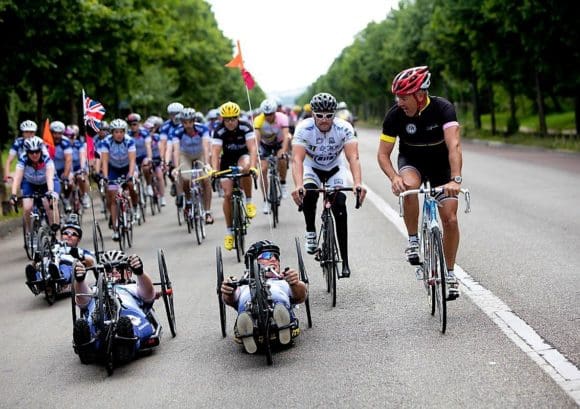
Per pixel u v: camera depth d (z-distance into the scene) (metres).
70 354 13.16
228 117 19.97
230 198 19.77
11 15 34.44
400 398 9.55
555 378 9.70
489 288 14.54
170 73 85.81
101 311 11.29
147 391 10.79
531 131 72.56
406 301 14.24
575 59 46.72
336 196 14.70
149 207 34.34
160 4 57.75
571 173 33.69
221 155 21.06
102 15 38.69
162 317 14.82
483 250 18.11
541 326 11.95
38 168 22.00
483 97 101.12
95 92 49.88
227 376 11.09
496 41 55.12
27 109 61.59
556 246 17.97
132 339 11.53
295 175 14.28
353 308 14.09
